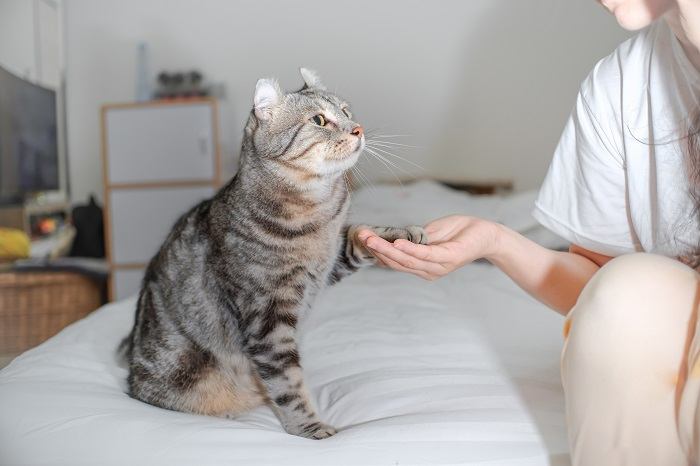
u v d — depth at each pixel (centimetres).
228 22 365
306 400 111
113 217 342
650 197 95
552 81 327
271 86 126
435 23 339
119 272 344
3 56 319
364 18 348
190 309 122
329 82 355
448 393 102
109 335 150
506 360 122
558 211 112
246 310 117
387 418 96
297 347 121
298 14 356
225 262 119
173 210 339
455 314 164
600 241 109
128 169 339
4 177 301
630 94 94
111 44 379
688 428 59
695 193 85
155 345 121
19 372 118
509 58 331
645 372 61
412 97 346
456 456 79
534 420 89
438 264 102
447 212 278
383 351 130
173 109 333
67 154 387
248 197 121
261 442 86
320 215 121
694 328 61
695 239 85
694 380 58
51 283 259
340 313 167
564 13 321
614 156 100
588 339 65
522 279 114
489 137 338
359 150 128
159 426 90
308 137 122
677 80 85
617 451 63
